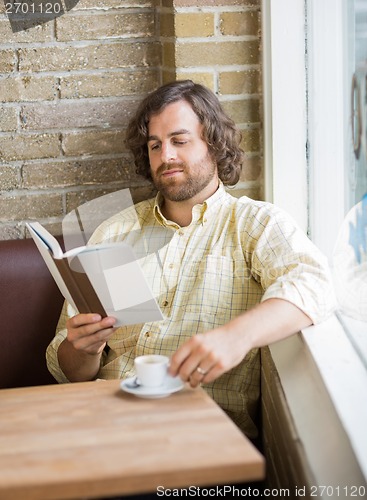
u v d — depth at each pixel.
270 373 1.97
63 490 1.15
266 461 2.07
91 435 1.32
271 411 1.96
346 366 1.61
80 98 2.49
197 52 2.40
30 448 1.28
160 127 2.15
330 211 2.25
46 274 2.35
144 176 2.39
